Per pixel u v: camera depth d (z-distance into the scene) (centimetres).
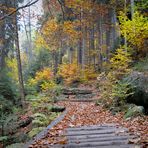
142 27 1315
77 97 1734
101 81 1848
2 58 2441
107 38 2752
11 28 1789
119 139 666
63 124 902
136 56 1483
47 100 1580
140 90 1047
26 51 4956
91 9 2300
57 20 1777
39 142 674
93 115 1051
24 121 1227
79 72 2378
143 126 787
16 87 1894
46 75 2336
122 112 1027
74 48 3462
